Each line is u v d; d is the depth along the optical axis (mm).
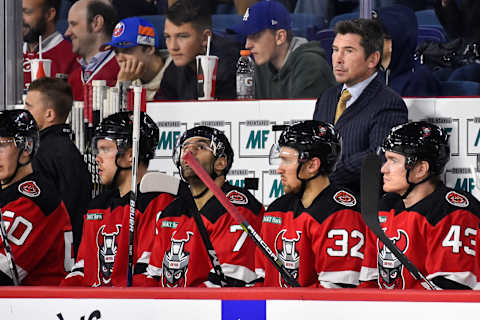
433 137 10258
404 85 16000
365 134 13055
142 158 11602
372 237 10320
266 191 13750
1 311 6977
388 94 13141
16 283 10438
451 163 13273
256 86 16672
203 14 17125
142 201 11352
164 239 10812
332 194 10539
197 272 10570
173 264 10625
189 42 16953
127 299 6863
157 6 19547
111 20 19234
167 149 14164
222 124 13938
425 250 10117
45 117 14609
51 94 14570
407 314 6574
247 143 13852
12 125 11133
